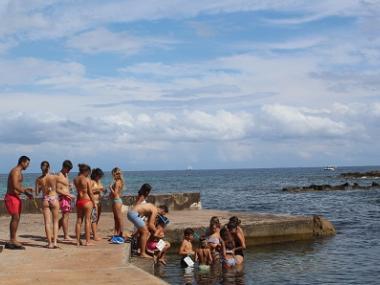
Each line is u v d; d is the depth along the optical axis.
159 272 12.29
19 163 10.87
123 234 12.82
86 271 8.62
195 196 22.25
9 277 8.14
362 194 56.53
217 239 13.12
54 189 11.13
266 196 55.69
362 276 12.03
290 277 11.91
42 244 11.47
